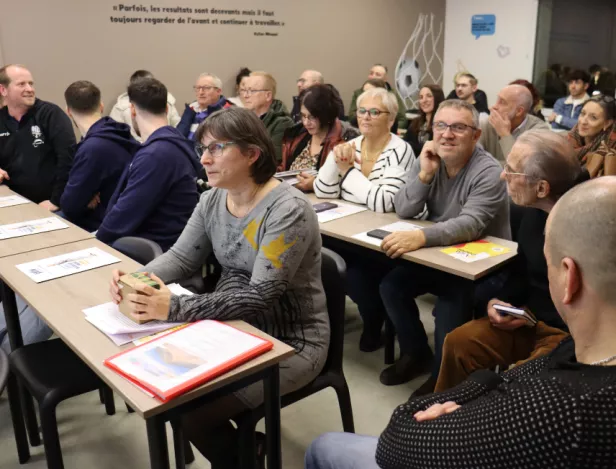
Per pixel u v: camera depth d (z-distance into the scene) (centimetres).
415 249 208
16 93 332
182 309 142
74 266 185
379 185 267
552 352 104
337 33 648
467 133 221
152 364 121
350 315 305
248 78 423
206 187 281
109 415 218
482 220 217
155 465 117
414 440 91
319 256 165
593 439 68
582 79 547
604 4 608
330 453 128
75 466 190
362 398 228
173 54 540
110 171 280
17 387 184
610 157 299
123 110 497
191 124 485
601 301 77
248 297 147
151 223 250
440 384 184
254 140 153
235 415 144
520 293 188
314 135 329
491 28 697
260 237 157
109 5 496
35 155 346
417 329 238
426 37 730
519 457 74
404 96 727
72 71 491
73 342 134
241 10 571
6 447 199
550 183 174
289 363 157
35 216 253
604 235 74
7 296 184
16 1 454
